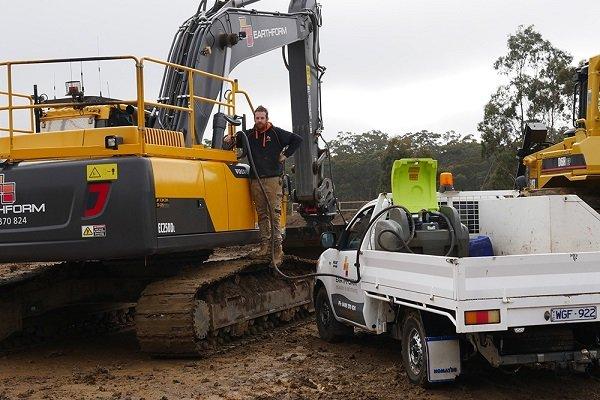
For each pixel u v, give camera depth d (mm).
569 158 10844
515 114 40375
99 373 8211
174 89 10227
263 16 12289
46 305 9602
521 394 6879
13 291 9336
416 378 7172
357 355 9031
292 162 13648
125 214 8148
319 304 10141
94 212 8234
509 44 40594
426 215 8172
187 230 8758
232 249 16672
